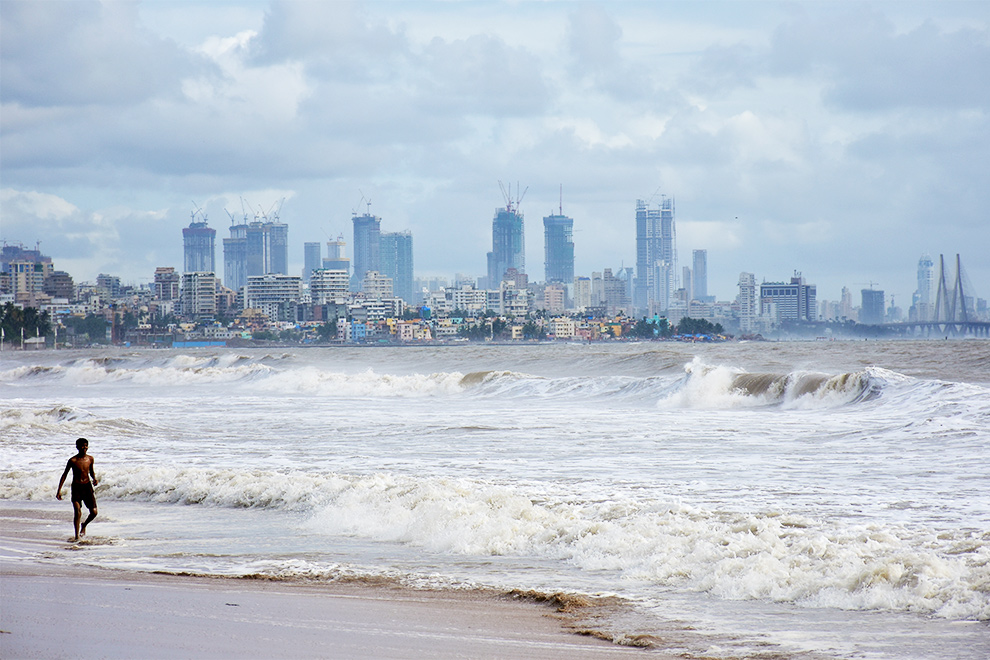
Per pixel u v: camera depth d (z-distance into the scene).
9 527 39.09
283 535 36.00
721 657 19.05
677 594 25.22
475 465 53.25
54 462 58.91
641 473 48.09
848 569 25.28
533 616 22.95
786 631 20.97
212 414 95.50
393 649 19.72
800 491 40.75
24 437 72.00
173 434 74.88
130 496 47.47
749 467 49.19
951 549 27.19
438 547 32.94
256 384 152.50
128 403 115.25
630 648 19.92
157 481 48.69
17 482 50.75
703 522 32.84
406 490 41.44
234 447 65.56
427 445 64.31
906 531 30.34
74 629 21.16
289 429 78.19
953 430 58.28
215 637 20.56
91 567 29.81
